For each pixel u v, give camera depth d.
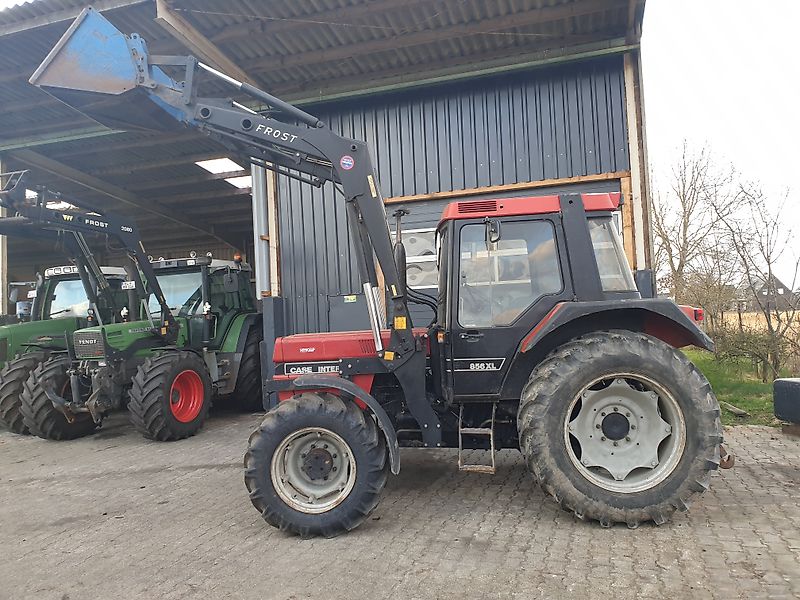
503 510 3.83
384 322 4.07
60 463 5.69
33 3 6.41
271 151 4.13
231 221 15.13
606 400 3.56
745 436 5.64
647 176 6.97
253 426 7.28
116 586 2.96
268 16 6.60
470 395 3.81
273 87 8.16
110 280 8.88
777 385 5.82
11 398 6.94
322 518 3.46
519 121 7.35
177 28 6.39
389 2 6.39
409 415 4.17
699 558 2.99
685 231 14.01
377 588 2.80
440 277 4.29
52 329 8.04
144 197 12.92
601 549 3.14
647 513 3.37
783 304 9.44
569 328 3.75
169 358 6.56
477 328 3.81
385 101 7.83
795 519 3.49
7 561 3.34
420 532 3.50
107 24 4.11
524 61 7.14
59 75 4.10
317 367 4.07
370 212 3.91
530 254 3.84
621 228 6.94
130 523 3.90
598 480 3.43
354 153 3.95
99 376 6.46
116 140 9.68
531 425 3.44
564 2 6.43
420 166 7.68
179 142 9.83
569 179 7.12
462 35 6.92
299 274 8.10
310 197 8.07
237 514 4.00
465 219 3.91
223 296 8.27
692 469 3.36
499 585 2.78
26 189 6.30
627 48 6.77
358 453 3.49
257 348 8.37
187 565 3.17
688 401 3.39
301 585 2.87
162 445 6.32
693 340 3.80
